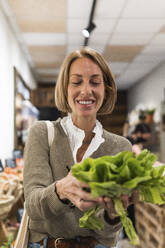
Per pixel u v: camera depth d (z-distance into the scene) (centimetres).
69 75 107
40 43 483
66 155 108
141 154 75
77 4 334
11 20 381
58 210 83
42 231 109
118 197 69
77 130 111
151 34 439
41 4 334
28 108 550
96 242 107
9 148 374
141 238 377
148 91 708
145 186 71
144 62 609
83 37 455
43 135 109
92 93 103
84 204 71
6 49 360
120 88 940
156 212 329
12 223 245
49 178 100
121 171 68
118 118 963
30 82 652
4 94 343
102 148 114
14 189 219
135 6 339
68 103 116
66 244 105
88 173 68
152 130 591
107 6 340
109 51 535
